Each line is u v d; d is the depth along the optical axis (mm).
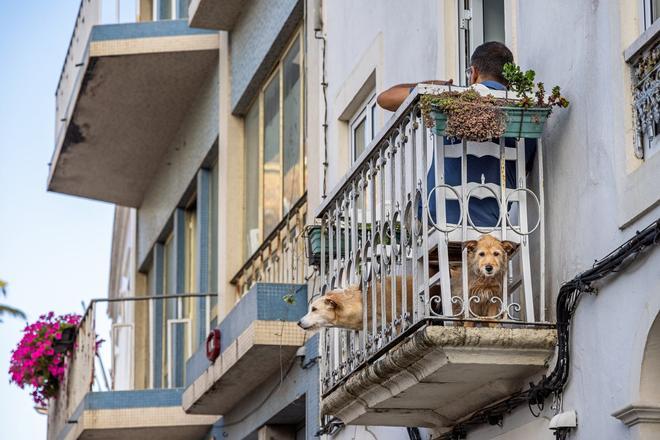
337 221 11516
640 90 8523
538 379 9398
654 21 8547
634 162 8539
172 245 22766
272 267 16312
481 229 9383
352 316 10672
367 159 10766
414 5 12578
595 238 8891
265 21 17219
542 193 9430
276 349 14617
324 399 11531
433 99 9281
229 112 18812
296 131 16312
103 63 19719
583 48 9219
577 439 8914
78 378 19828
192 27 18953
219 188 18938
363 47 13984
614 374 8508
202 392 16703
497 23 11633
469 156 9688
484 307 9297
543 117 9359
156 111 21297
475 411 10328
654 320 8102
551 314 9375
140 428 18562
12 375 21875
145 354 24609
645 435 8172
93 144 22500
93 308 19312
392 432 12625
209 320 19688
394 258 10000
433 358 9227
